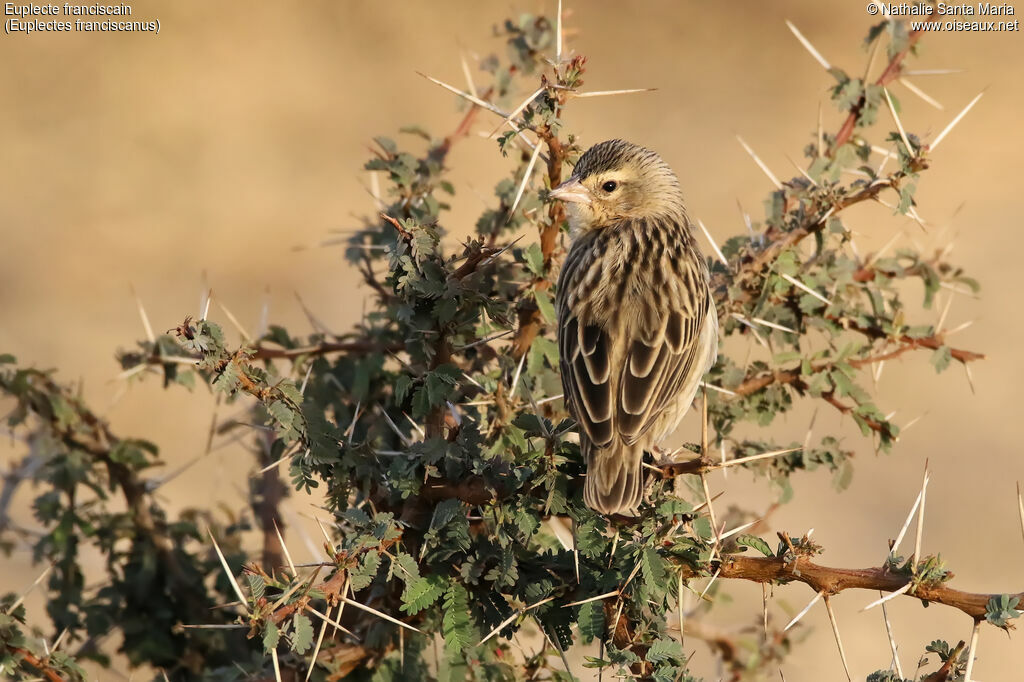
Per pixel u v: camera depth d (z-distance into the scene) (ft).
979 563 53.62
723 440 31.73
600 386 29.58
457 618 25.40
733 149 81.35
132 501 33.04
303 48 89.97
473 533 26.81
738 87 88.02
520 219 32.27
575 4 96.22
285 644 29.25
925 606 23.84
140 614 32.99
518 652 30.76
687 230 36.19
